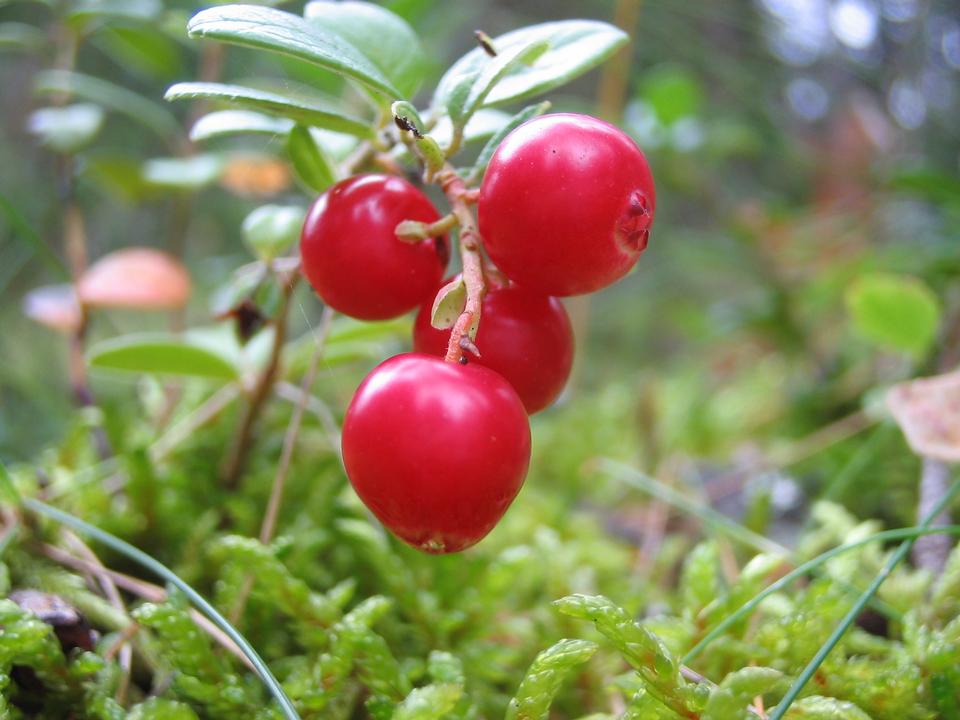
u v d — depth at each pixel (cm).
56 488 7
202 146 13
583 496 11
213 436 9
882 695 5
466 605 6
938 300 11
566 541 9
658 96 14
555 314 5
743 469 10
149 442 8
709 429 12
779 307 14
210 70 11
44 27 16
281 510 8
